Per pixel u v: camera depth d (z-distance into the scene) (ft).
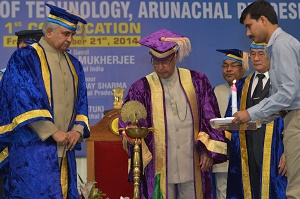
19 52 16.08
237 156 18.42
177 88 17.76
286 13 25.54
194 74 18.10
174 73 17.93
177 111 17.56
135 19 24.82
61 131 15.80
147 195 17.17
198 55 24.97
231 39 25.16
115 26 24.71
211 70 24.98
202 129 17.43
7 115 15.71
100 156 19.63
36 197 15.40
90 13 24.67
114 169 19.66
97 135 19.72
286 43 14.34
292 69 14.21
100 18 24.67
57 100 16.10
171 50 17.25
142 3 24.91
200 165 17.48
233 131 18.57
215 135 17.34
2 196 17.29
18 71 15.78
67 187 16.21
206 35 25.04
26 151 15.61
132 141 16.79
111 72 24.57
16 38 24.43
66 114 16.26
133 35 24.76
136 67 24.67
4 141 15.90
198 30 25.04
